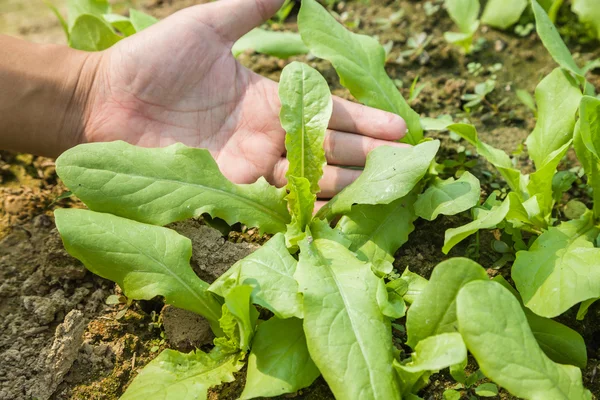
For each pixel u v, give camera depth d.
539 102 0.68
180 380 0.59
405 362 0.58
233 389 0.61
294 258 0.63
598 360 0.62
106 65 0.68
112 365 0.62
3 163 0.74
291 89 0.64
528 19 0.83
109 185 0.62
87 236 0.60
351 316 0.57
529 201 0.63
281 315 0.58
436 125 0.68
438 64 0.81
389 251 0.64
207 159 0.64
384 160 0.63
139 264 0.61
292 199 0.64
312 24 0.67
